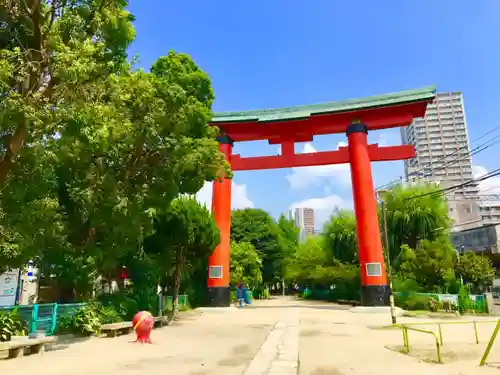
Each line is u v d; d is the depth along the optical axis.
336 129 31.30
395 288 31.03
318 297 53.91
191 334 15.59
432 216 34.88
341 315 25.27
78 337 13.71
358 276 39.06
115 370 8.56
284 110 31.78
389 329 17.78
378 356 10.92
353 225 42.72
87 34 11.64
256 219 59.19
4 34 10.87
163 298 22.50
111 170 14.48
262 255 55.78
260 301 50.47
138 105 13.73
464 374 8.60
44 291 21.09
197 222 22.59
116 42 12.56
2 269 13.41
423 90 29.39
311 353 11.46
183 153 16.20
